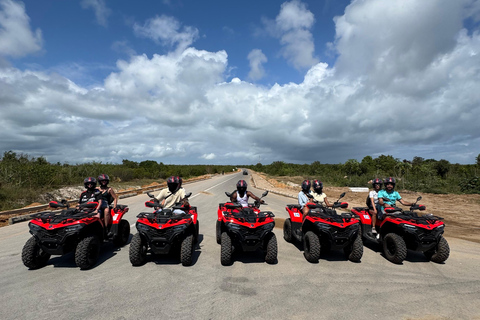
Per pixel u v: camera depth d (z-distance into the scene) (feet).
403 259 18.97
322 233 19.77
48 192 49.44
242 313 11.96
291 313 12.04
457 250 23.15
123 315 11.66
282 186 92.32
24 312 11.84
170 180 21.20
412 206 21.97
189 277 16.03
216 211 40.04
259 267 18.02
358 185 91.35
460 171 100.48
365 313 12.20
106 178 21.15
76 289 14.19
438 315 12.20
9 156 58.59
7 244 22.48
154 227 17.20
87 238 16.98
